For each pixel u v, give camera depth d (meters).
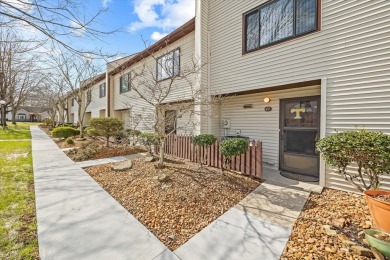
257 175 4.70
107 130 8.61
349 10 3.91
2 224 2.67
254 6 5.55
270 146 6.15
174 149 7.16
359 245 2.16
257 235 2.50
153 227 2.69
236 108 7.01
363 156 2.71
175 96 7.98
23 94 16.94
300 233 2.51
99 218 2.87
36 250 2.17
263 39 5.40
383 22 3.53
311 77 4.43
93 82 13.87
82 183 4.36
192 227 2.70
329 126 4.14
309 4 4.50
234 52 6.08
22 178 4.64
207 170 5.20
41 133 16.81
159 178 4.23
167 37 7.75
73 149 8.12
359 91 3.79
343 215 2.92
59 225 2.66
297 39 4.66
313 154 5.18
